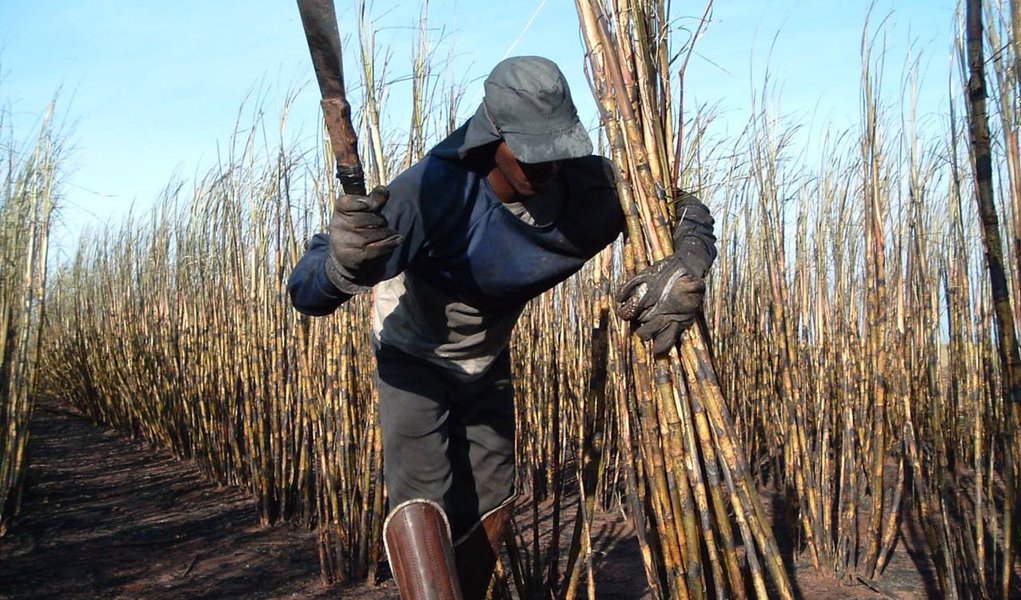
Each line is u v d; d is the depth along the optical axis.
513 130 1.62
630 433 1.94
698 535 1.75
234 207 4.91
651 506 1.89
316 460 3.68
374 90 2.74
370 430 3.50
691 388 1.72
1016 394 1.98
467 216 1.76
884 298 3.42
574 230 1.81
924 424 4.45
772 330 4.60
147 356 7.44
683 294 1.63
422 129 2.96
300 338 4.20
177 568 3.82
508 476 2.20
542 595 2.64
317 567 3.79
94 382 9.44
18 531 4.39
